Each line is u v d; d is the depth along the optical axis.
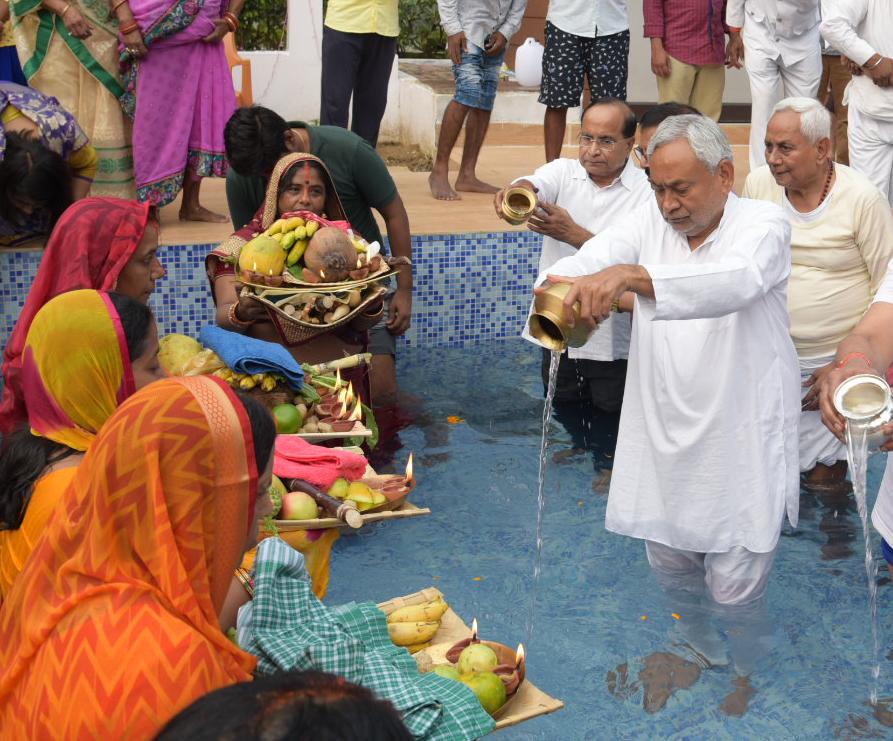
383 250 5.18
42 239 5.70
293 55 9.34
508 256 6.50
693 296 3.03
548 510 4.23
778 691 3.19
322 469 3.30
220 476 1.87
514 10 7.10
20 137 4.41
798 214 4.50
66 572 1.84
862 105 6.68
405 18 10.87
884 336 3.04
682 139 3.20
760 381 3.40
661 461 3.51
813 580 3.78
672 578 3.76
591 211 5.01
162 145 6.17
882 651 3.37
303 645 2.22
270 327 4.50
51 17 5.98
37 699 1.78
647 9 7.78
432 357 6.17
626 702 3.13
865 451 2.80
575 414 5.20
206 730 1.08
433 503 4.27
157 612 1.81
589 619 3.53
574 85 7.17
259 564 2.37
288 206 4.51
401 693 2.18
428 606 2.72
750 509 3.46
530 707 2.50
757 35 7.22
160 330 6.04
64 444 2.42
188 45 6.10
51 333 2.41
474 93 7.11
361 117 7.30
